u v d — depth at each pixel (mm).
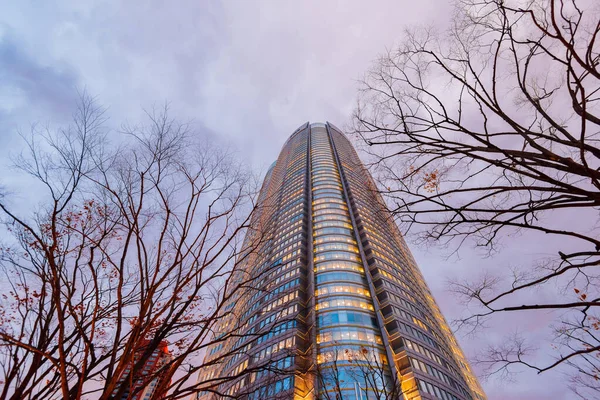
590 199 4574
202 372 50438
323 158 101875
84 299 6312
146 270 5371
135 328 4691
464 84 6152
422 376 34125
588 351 4840
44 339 5367
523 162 5227
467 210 5691
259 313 47781
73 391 4438
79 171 5848
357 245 58562
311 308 44000
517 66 5797
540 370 5668
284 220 72688
